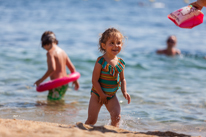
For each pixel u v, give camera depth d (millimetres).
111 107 5238
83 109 6672
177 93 8250
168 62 13461
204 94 8156
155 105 6988
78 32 22125
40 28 23672
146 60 13727
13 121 4223
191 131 5148
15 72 10430
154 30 24953
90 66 11891
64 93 7781
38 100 7410
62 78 7586
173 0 66000
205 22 31188
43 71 10812
